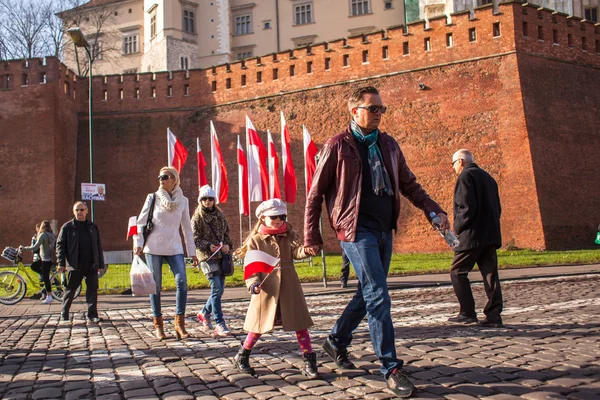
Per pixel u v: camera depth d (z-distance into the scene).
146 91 37.28
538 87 28.66
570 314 8.16
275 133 34.09
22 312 11.98
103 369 5.97
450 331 7.18
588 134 29.62
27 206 33.28
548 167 27.78
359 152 4.95
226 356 6.37
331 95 33.09
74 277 10.10
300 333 5.36
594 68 30.77
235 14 55.94
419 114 30.52
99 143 36.94
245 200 23.55
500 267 17.92
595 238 28.19
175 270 7.87
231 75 36.06
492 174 28.30
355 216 4.79
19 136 34.00
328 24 53.28
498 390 4.48
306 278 16.53
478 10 29.72
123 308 12.02
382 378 5.03
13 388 5.30
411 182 5.31
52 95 34.09
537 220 26.78
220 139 35.56
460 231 7.59
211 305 8.40
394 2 51.81
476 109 29.16
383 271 4.77
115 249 35.44
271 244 5.52
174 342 7.49
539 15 29.58
